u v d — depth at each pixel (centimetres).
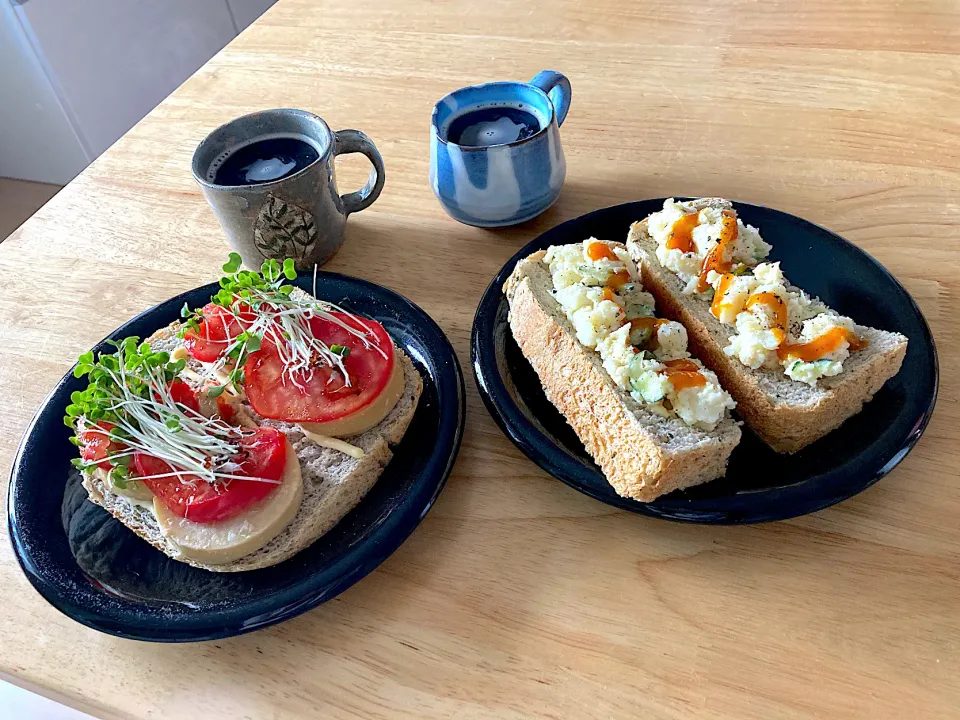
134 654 31
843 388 32
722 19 60
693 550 32
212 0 106
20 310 47
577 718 27
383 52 64
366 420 35
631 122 53
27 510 34
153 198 54
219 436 35
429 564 32
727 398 32
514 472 35
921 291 39
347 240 49
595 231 43
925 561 30
